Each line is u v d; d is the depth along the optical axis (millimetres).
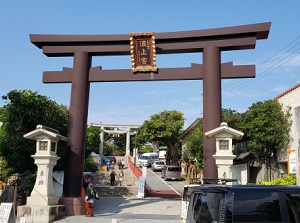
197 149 40781
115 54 22031
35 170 23875
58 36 21656
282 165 27469
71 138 20734
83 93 21219
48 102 24516
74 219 18312
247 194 6109
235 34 20141
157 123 56750
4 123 24469
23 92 23562
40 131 18844
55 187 22516
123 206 22750
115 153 86188
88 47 21766
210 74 20078
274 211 6090
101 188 31297
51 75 21859
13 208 13961
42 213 17547
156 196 30328
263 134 26703
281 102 27828
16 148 22797
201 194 6762
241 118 32875
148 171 57875
